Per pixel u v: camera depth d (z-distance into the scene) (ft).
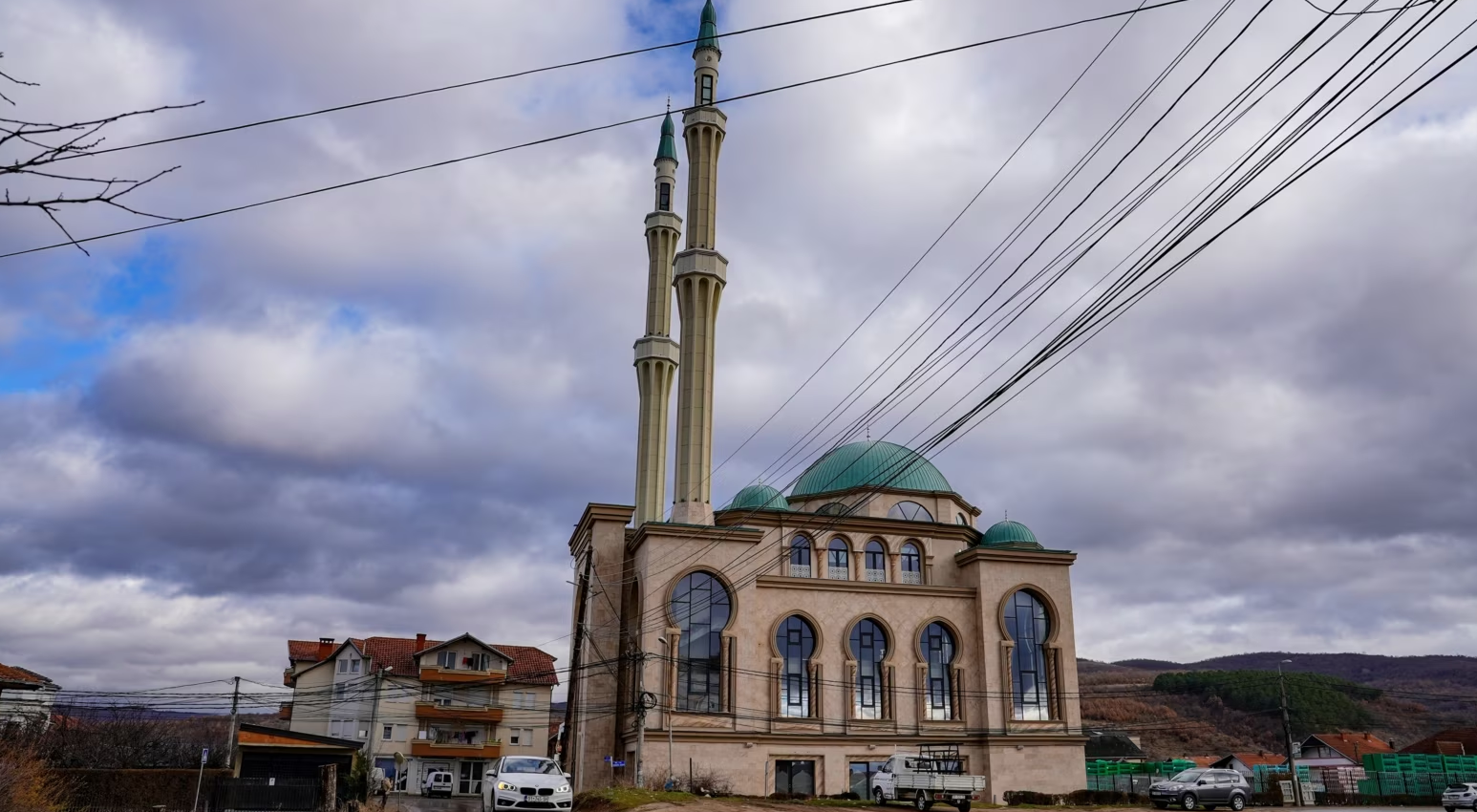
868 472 250.37
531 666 303.27
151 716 252.83
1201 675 570.87
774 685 209.36
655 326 257.75
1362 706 528.22
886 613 221.87
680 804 132.98
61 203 28.86
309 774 215.31
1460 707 551.59
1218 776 169.48
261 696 210.38
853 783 207.82
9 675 191.42
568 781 116.57
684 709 202.18
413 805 190.19
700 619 208.23
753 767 201.87
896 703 216.33
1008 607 226.58
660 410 253.24
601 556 219.41
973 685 221.66
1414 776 230.68
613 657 212.64
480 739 283.18
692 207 248.93
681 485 226.58
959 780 152.35
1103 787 261.65
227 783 161.17
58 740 192.24
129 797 159.43
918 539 237.25
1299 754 360.89
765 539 228.84
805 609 218.18
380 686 282.77
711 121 252.21
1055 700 221.46
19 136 28.04
